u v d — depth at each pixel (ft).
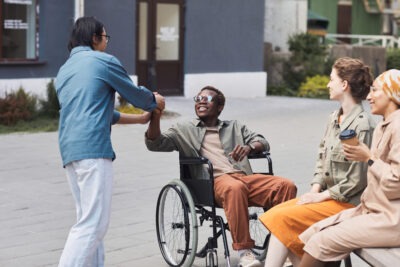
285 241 19.29
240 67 74.54
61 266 19.60
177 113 58.65
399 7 119.55
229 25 73.05
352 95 20.27
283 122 57.21
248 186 22.09
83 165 19.44
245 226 21.30
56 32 58.70
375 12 119.85
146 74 68.28
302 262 17.83
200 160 22.06
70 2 59.16
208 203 21.84
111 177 19.90
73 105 19.69
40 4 57.72
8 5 56.34
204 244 25.48
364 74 20.18
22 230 27.25
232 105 66.95
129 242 25.79
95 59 19.86
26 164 39.37
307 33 83.46
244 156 22.36
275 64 81.87
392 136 17.21
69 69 20.02
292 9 86.99
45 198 32.17
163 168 38.88
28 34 57.62
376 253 16.63
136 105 20.53
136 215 29.43
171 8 69.26
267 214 19.57
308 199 19.77
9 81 55.77
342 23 116.98
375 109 18.11
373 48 85.10
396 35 121.29
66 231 27.22
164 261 23.71
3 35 56.18
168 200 26.00
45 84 57.62
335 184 20.21
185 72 70.33
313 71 81.71
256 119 58.44
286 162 41.04
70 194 33.01
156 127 22.16
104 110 19.79
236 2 73.36
